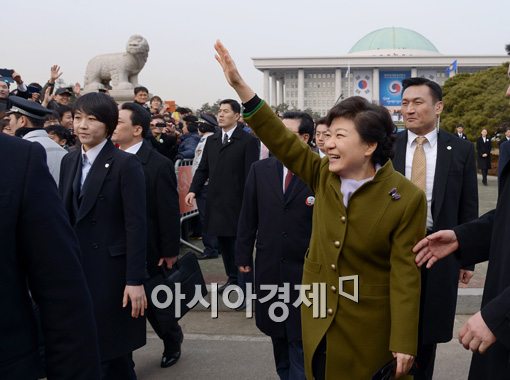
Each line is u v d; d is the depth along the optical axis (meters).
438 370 3.88
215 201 5.57
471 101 28.52
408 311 2.09
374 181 2.16
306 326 2.34
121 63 10.45
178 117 12.89
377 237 2.16
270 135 2.40
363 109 2.16
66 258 1.49
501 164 2.12
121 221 3.09
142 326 3.18
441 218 3.14
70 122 5.61
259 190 3.41
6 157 1.43
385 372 2.12
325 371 2.26
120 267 3.06
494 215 2.20
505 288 1.88
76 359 1.48
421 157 3.23
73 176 3.15
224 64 2.33
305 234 3.27
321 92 83.44
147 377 3.80
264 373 3.86
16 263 1.44
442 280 3.00
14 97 4.12
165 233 3.72
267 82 81.69
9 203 1.39
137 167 3.12
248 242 3.71
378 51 86.62
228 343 4.44
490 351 1.94
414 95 3.17
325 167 2.36
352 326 2.20
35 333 1.51
